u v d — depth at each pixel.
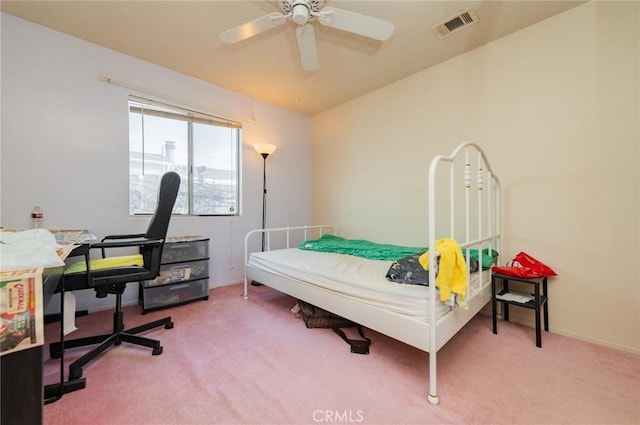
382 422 1.08
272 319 2.13
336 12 1.53
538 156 1.97
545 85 1.93
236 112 3.15
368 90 3.08
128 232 2.46
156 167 2.70
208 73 2.73
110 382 1.33
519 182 2.05
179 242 2.44
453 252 1.27
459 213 2.40
